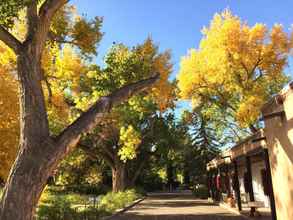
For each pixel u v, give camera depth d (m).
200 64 29.11
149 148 42.25
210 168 34.22
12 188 8.01
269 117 11.32
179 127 42.09
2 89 16.84
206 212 20.83
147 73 16.95
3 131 16.89
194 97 31.02
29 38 9.20
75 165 41.53
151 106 29.20
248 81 27.94
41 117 8.67
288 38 26.91
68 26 13.31
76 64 19.78
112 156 35.22
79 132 8.75
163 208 24.61
